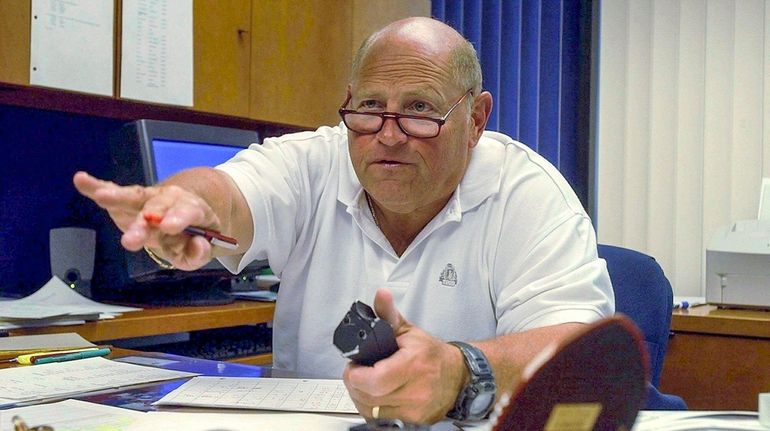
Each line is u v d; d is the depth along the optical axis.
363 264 1.32
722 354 2.02
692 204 2.81
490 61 2.74
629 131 2.88
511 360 0.83
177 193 0.85
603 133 2.90
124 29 1.88
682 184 2.82
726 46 2.74
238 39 2.14
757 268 2.20
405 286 1.28
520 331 1.02
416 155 1.15
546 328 0.94
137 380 1.00
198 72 2.04
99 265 1.91
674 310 2.19
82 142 2.14
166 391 0.94
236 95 2.15
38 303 1.62
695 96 2.79
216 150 1.99
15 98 1.90
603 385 0.52
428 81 1.14
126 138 1.80
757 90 2.71
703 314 2.08
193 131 1.92
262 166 1.27
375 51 1.18
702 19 2.77
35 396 0.90
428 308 1.28
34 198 2.03
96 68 1.83
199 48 2.05
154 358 1.20
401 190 1.17
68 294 1.70
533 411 0.51
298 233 1.35
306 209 1.34
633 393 0.55
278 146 1.35
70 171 2.11
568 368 0.51
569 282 1.11
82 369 1.07
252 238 1.22
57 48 1.75
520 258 1.22
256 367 1.13
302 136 1.41
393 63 1.15
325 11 2.40
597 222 2.91
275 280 2.28
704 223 2.79
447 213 1.27
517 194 1.27
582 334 0.51
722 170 2.76
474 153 1.32
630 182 2.88
